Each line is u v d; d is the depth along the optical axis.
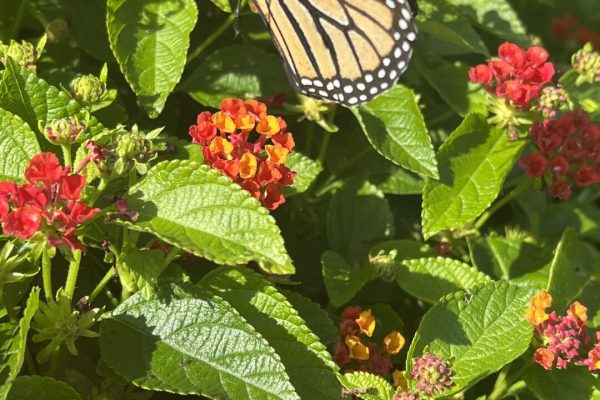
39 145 0.52
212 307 0.51
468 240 0.62
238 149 0.52
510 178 0.67
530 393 0.58
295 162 0.58
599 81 0.63
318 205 0.65
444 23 0.65
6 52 0.56
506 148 0.60
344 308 0.62
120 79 0.63
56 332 0.51
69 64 0.63
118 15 0.57
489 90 0.60
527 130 0.60
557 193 0.60
